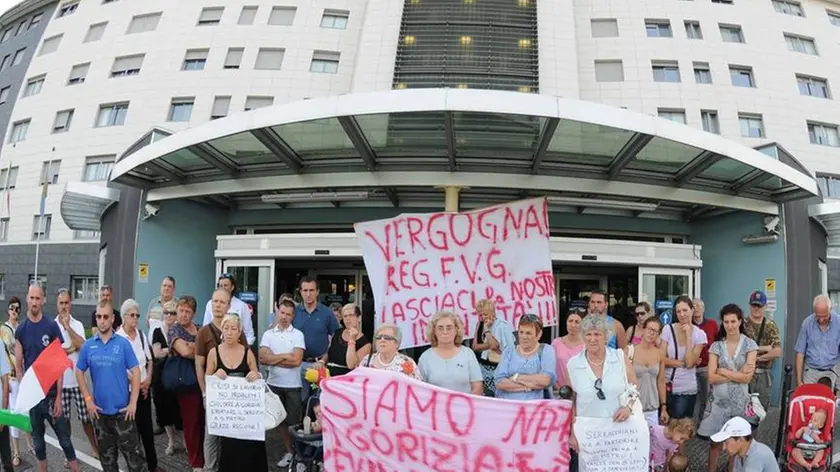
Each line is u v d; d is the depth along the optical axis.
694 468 6.24
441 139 7.35
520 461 4.44
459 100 6.18
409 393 4.52
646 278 9.41
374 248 6.98
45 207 26.69
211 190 9.41
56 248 26.47
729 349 5.69
